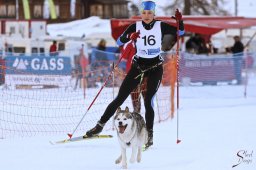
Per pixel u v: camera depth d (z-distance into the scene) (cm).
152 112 1436
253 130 1872
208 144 1598
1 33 5897
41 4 10500
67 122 2119
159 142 1658
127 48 1622
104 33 5556
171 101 2445
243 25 4172
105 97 2883
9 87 3256
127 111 1288
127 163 1348
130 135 1272
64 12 10519
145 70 1423
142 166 1308
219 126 2014
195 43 4109
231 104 2945
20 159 1396
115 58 3500
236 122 2138
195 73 3484
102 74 3416
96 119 2194
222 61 3566
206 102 3028
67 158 1412
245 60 3584
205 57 3519
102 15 10900
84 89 2914
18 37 5244
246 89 3469
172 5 9462
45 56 3406
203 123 2123
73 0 10494
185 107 2781
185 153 1460
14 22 5903
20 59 3338
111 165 1330
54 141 1673
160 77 1440
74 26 7638
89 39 5372
